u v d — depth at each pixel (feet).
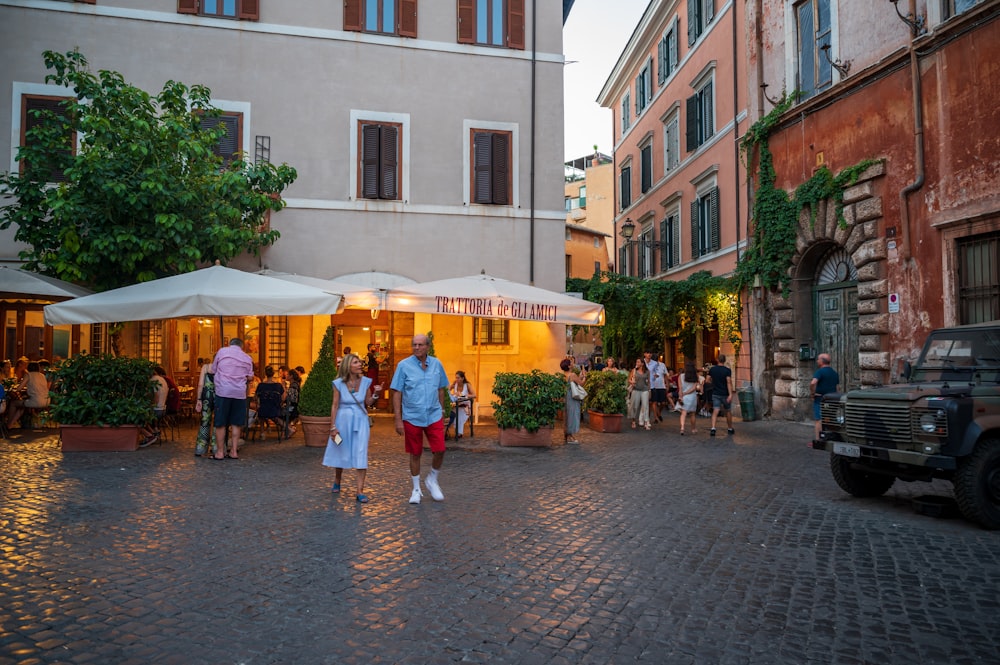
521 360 61.00
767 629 14.64
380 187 57.62
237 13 55.83
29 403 47.50
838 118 52.80
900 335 46.26
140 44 54.24
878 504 27.30
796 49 58.85
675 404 74.95
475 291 45.55
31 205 46.34
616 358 89.81
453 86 59.41
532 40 60.95
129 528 21.99
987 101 40.14
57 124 51.65
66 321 38.04
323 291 39.91
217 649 13.34
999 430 24.32
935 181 43.73
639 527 23.15
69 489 27.68
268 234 52.44
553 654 13.34
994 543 21.58
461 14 59.77
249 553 19.56
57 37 52.90
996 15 39.47
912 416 24.82
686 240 82.99
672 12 87.92
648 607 15.85
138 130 45.16
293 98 56.59
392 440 44.93
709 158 75.05
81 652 13.09
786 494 29.07
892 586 17.37
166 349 57.98
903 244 45.91
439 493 26.89
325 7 57.41
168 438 44.09
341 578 17.52
